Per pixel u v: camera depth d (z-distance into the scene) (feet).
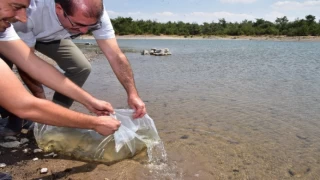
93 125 6.13
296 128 10.25
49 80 6.57
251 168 7.39
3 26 4.83
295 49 69.26
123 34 204.13
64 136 7.94
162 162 7.63
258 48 74.28
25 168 7.11
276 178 6.95
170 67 27.99
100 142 7.70
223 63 32.65
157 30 208.95
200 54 49.14
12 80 5.12
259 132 9.82
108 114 7.22
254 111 12.24
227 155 8.09
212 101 13.83
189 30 216.33
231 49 68.28
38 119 5.46
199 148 8.48
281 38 180.45
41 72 6.50
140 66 28.78
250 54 49.85
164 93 15.39
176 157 7.90
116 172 7.05
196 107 12.66
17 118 8.80
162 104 13.03
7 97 5.08
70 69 9.57
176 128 10.02
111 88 16.28
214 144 8.78
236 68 27.71
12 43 6.23
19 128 8.94
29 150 8.12
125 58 8.46
